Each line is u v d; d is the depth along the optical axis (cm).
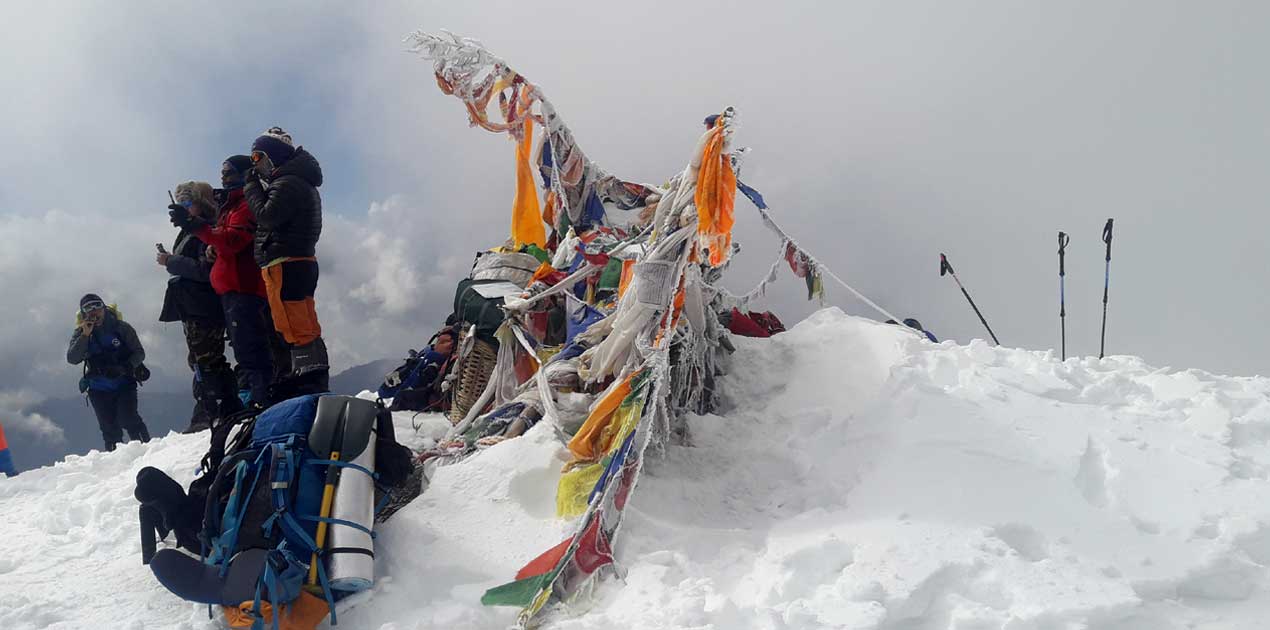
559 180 624
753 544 392
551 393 512
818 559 356
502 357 573
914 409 443
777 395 522
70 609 371
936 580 332
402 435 586
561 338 604
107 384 783
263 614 344
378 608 361
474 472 452
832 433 454
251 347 624
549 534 411
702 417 504
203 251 655
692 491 446
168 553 354
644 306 454
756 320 689
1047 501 378
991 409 442
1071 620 303
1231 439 414
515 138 635
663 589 355
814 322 581
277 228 588
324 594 353
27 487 586
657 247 457
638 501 433
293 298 592
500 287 612
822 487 425
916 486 395
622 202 641
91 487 540
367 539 367
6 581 400
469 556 393
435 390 648
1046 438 415
